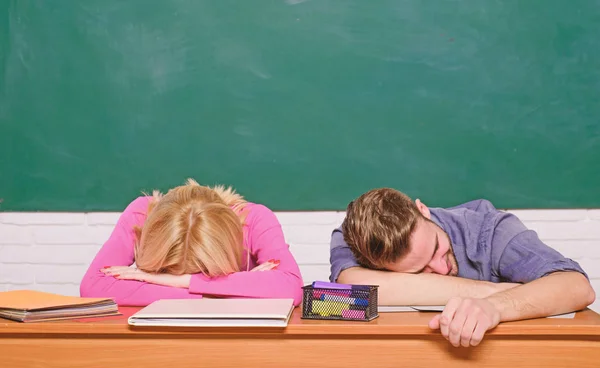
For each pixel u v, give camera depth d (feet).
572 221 8.99
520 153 9.04
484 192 9.05
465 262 5.75
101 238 9.25
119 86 9.23
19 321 3.90
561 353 3.70
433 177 9.07
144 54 9.23
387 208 5.42
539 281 4.24
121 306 4.75
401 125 9.08
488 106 9.04
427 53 9.07
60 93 9.29
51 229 9.28
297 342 3.76
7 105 9.30
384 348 3.74
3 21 9.30
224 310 3.89
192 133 9.21
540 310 3.93
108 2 9.25
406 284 5.28
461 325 3.59
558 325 3.68
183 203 5.08
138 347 3.83
